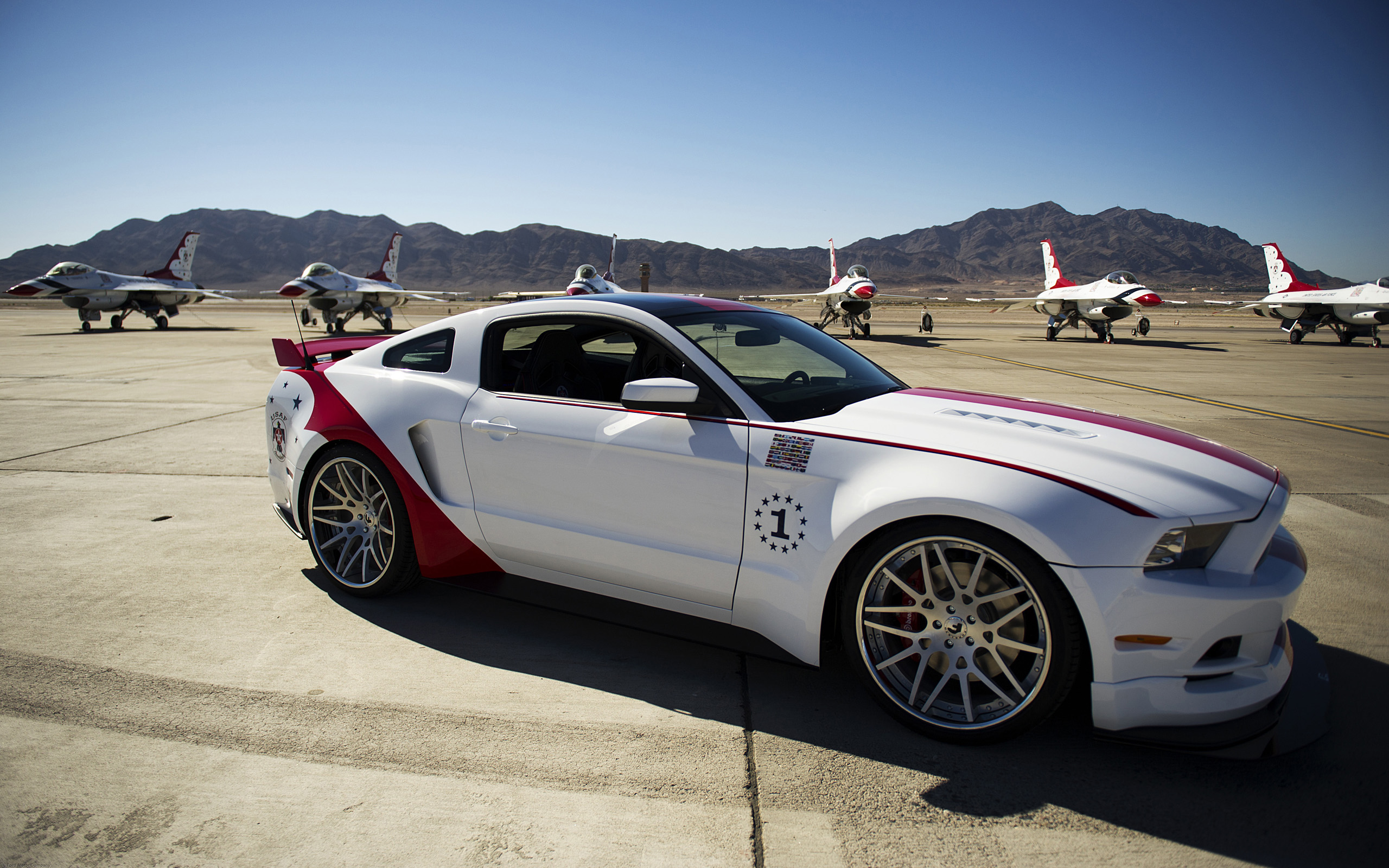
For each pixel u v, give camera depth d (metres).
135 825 1.93
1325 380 13.46
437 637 3.04
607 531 2.79
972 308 96.81
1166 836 1.92
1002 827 1.96
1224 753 2.07
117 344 19.84
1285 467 6.28
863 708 2.55
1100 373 14.25
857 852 1.85
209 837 1.89
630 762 2.22
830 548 2.37
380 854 1.83
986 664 2.35
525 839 1.88
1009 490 2.16
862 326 26.62
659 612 2.82
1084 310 25.56
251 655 2.87
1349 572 3.83
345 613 3.27
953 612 2.29
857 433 2.46
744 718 2.48
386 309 31.31
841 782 2.14
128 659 2.82
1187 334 33.31
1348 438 7.58
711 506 2.58
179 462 6.10
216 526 4.46
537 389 3.13
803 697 2.62
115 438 7.04
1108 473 2.21
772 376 2.84
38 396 9.84
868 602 2.40
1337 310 25.89
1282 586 2.13
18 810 1.98
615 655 2.92
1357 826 1.96
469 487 3.08
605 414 2.80
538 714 2.48
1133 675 2.08
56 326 30.23
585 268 34.62
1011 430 2.47
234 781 2.11
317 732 2.35
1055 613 2.10
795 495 2.45
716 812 2.00
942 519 2.23
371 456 3.25
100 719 2.42
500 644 3.00
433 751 2.26
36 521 4.54
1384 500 5.27
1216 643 2.12
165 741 2.30
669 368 2.81
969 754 2.28
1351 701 2.55
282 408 3.60
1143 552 2.05
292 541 4.20
